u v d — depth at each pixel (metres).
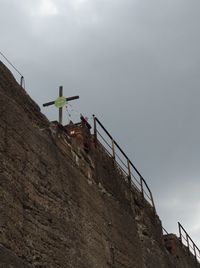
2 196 12.57
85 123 20.64
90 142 20.55
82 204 17.20
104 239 18.06
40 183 14.76
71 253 15.07
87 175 18.80
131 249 20.52
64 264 14.47
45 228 14.16
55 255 14.16
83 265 15.59
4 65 14.91
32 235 13.42
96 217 18.05
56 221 14.88
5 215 12.43
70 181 16.95
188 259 30.92
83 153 19.23
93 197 18.53
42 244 13.73
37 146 15.39
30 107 15.85
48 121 17.03
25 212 13.48
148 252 22.66
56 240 14.49
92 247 16.72
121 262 18.89
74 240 15.56
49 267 13.70
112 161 22.62
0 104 13.90
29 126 15.33
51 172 15.70
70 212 16.00
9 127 14.00
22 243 12.83
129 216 22.05
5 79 14.70
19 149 14.18
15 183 13.38
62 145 17.42
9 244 12.22
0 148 13.21
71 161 17.75
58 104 20.62
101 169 20.69
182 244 30.84
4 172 13.02
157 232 25.56
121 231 20.23
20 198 13.42
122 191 22.48
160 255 24.50
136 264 20.38
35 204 14.12
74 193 16.89
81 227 16.44
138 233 22.42
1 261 11.62
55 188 15.56
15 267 12.12
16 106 14.86
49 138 16.53
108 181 21.03
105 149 22.20
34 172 14.62
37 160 15.06
